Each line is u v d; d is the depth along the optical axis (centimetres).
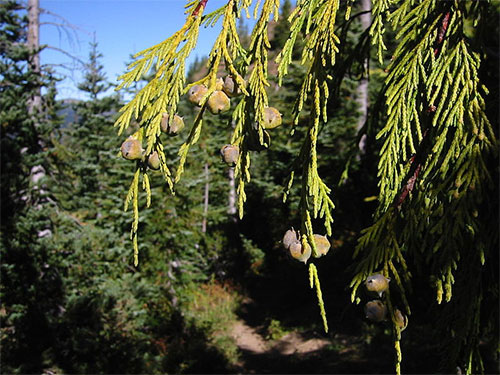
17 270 877
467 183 159
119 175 1144
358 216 519
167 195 1188
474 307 193
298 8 157
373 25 158
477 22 191
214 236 1619
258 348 1174
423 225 165
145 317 1094
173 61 148
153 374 965
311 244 132
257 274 1659
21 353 818
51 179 998
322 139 1029
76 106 1320
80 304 902
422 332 793
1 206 920
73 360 855
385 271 156
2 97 923
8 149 917
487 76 215
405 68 163
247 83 150
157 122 145
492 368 486
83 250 977
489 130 159
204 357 1058
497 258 210
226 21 147
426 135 182
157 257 1180
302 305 1364
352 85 1031
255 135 148
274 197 1380
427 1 166
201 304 1456
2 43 957
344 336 1029
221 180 1708
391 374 756
